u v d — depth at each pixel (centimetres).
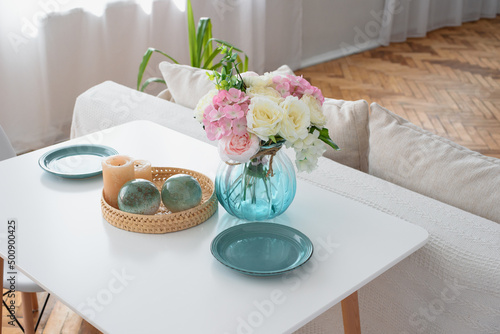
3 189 155
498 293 133
